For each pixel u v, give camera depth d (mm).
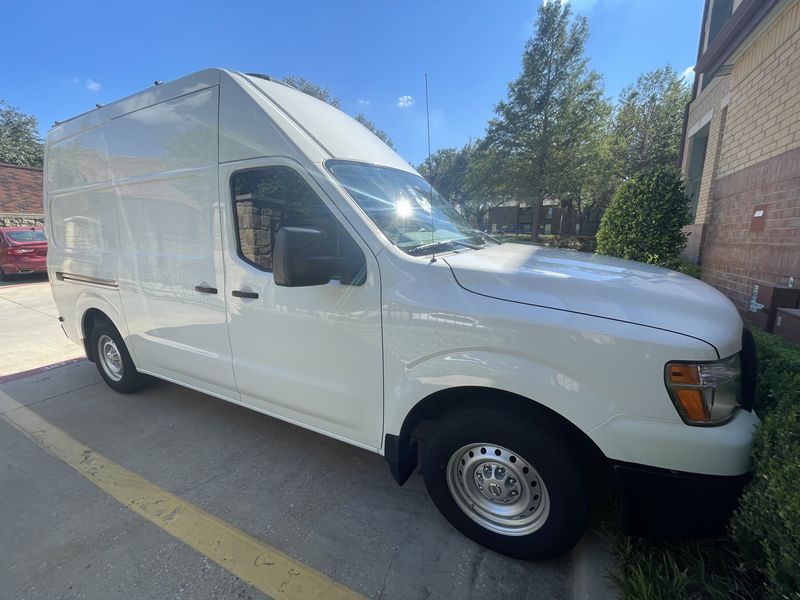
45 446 3221
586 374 1697
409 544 2186
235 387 2922
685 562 1830
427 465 2184
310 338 2400
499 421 1907
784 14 4523
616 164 24969
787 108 4414
